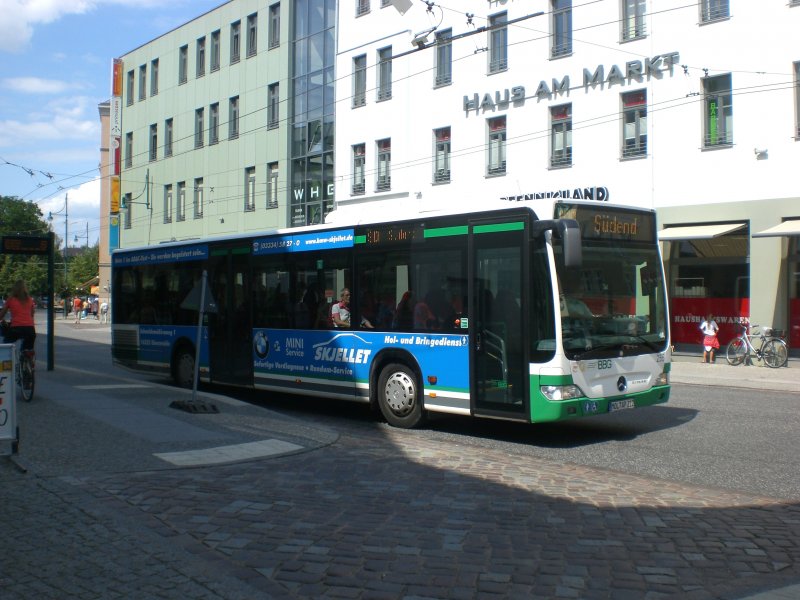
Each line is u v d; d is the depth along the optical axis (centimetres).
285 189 3878
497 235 1008
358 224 1199
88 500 663
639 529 623
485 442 1032
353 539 585
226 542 571
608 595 485
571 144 2681
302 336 1282
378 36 3344
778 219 2223
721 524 639
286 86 3859
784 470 862
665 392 1066
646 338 1045
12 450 820
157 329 1617
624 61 2525
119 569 506
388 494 721
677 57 2403
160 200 4838
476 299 1028
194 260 1522
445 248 1073
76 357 2548
